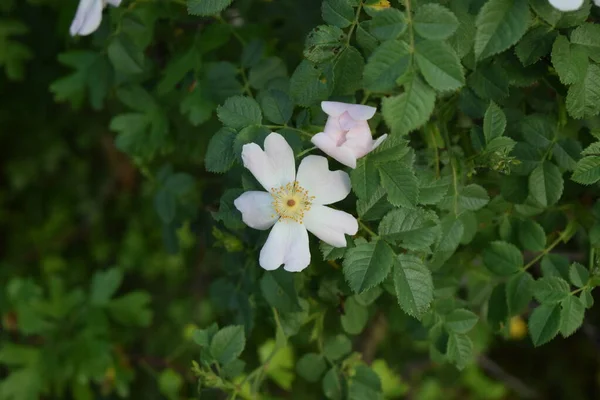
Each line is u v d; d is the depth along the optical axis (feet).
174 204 2.25
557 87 1.90
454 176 1.91
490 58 1.88
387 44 1.70
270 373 2.26
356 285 1.76
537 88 1.99
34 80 2.95
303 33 2.15
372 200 1.77
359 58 1.79
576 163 1.88
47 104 3.25
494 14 1.73
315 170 1.76
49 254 3.80
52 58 2.82
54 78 2.86
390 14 1.71
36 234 3.87
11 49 2.67
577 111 1.83
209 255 2.92
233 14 2.22
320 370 2.06
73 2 2.45
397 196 1.73
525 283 1.94
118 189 3.69
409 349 2.76
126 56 2.14
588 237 1.97
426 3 1.77
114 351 2.63
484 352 3.25
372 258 1.76
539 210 1.98
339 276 1.94
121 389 2.59
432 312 1.98
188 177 2.25
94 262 3.74
